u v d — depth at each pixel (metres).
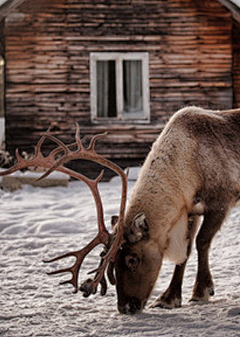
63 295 5.82
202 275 5.52
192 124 5.66
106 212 9.89
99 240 5.01
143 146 15.34
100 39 15.13
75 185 13.84
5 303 5.45
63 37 15.02
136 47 15.23
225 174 5.57
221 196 5.56
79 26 15.06
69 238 8.45
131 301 4.95
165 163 5.38
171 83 15.34
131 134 15.30
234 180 5.61
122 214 4.87
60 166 4.97
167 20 15.29
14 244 8.03
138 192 5.26
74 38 15.05
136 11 15.22
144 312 5.06
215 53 15.42
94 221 9.38
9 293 5.87
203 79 15.41
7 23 14.84
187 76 15.38
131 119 15.29
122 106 15.31
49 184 13.07
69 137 15.09
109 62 15.52
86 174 14.95
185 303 5.48
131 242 4.94
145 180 5.32
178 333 4.30
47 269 6.91
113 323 4.64
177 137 5.53
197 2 15.27
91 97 15.13
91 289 4.73
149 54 15.29
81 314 5.02
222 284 6.12
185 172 5.41
